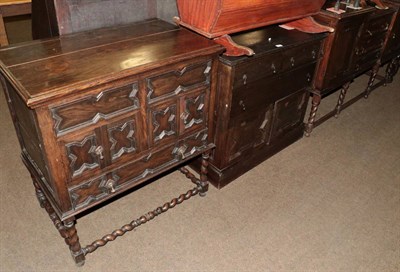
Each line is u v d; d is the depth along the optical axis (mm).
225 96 1620
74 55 1230
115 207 1785
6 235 1584
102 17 1542
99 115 1141
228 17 1447
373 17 2297
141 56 1248
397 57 3131
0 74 1237
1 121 2465
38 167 1348
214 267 1494
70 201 1219
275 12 1653
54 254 1509
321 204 1882
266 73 1728
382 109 2932
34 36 1732
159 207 1675
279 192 1947
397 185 2066
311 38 1870
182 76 1330
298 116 2273
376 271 1521
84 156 1176
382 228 1751
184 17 1559
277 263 1528
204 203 1839
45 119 1017
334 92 3162
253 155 2070
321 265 1532
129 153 1307
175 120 1407
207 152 1719
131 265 1481
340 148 2385
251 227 1706
